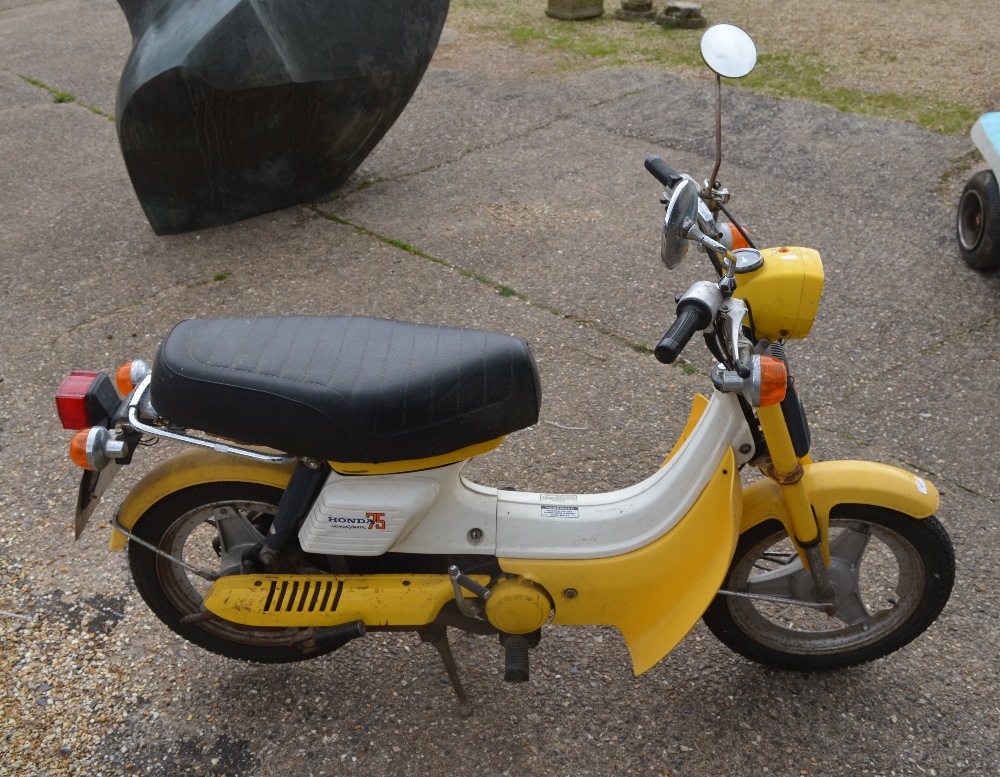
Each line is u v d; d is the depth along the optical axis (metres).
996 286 4.66
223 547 2.54
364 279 4.83
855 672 2.69
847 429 3.69
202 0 4.98
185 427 2.16
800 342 4.25
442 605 2.36
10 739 2.51
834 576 2.52
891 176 5.82
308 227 5.41
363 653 2.76
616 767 2.43
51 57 8.62
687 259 4.93
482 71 7.84
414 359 2.13
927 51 8.07
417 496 2.25
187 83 4.80
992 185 4.63
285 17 4.97
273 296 4.69
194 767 2.44
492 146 6.42
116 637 2.82
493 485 3.40
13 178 6.15
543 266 4.90
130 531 2.44
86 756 2.47
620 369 4.07
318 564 2.46
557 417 3.77
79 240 5.33
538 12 9.64
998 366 4.06
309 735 2.53
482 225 5.35
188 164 5.12
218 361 2.12
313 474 2.28
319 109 5.24
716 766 2.43
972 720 2.54
